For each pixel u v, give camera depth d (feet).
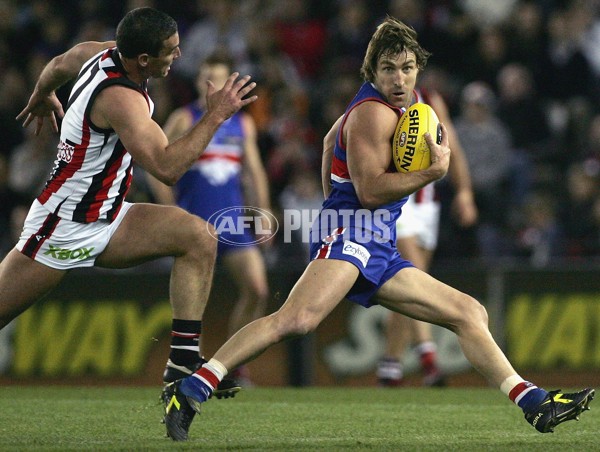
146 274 111.96
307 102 145.07
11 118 151.12
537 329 107.45
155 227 60.18
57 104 67.00
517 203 132.67
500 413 71.77
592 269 106.52
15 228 130.62
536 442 55.36
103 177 59.00
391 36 54.85
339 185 56.13
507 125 141.49
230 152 100.48
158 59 57.62
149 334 111.45
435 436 59.21
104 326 112.47
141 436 58.44
